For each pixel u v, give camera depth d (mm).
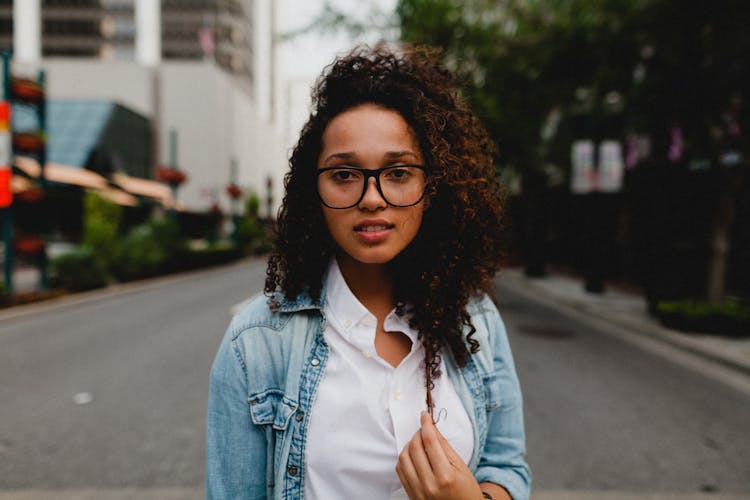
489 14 8711
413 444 854
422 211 975
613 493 3033
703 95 7555
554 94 8984
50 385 5109
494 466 1085
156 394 4832
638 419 4238
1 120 10250
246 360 995
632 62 8008
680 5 7082
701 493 3053
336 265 1044
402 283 1051
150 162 46250
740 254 10812
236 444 973
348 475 939
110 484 3119
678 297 9672
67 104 37750
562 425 4086
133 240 16438
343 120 914
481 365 1094
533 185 17703
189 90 47438
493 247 1163
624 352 6680
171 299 11891
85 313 9766
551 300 12023
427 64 1117
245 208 45250
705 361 6238
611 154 11195
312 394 964
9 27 58375
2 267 16891
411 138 929
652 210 14289
